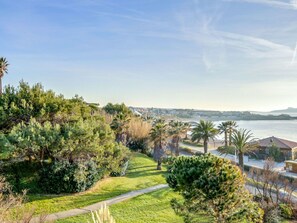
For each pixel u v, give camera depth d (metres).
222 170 12.35
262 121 188.62
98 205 19.62
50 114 27.00
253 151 51.47
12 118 25.55
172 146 44.69
